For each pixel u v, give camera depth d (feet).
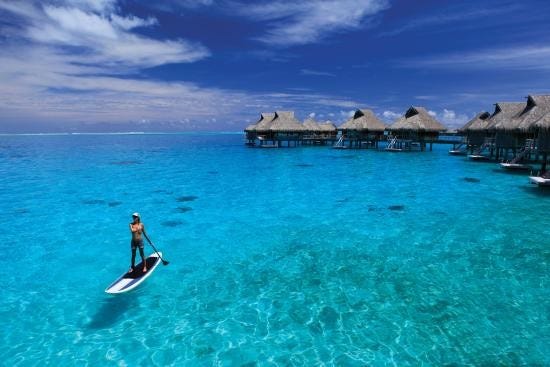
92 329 21.97
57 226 43.50
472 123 121.80
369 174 83.82
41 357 19.33
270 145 183.73
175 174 87.40
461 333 20.85
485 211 47.73
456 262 30.99
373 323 22.12
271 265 31.42
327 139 182.60
